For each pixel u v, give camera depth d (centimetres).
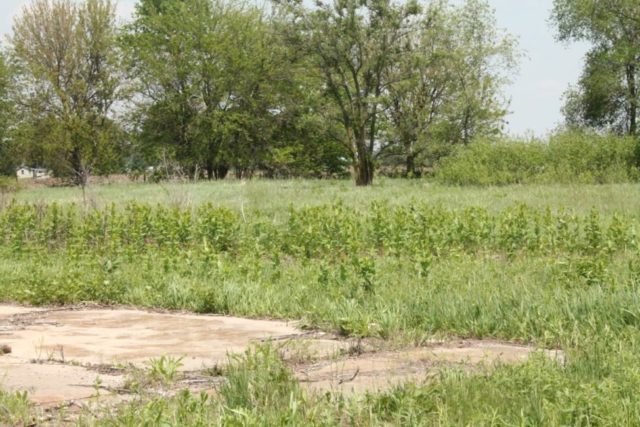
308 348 717
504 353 694
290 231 1556
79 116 5469
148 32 6159
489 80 5328
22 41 5450
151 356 720
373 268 998
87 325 903
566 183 3306
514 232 1421
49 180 6334
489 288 941
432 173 5184
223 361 680
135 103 5919
